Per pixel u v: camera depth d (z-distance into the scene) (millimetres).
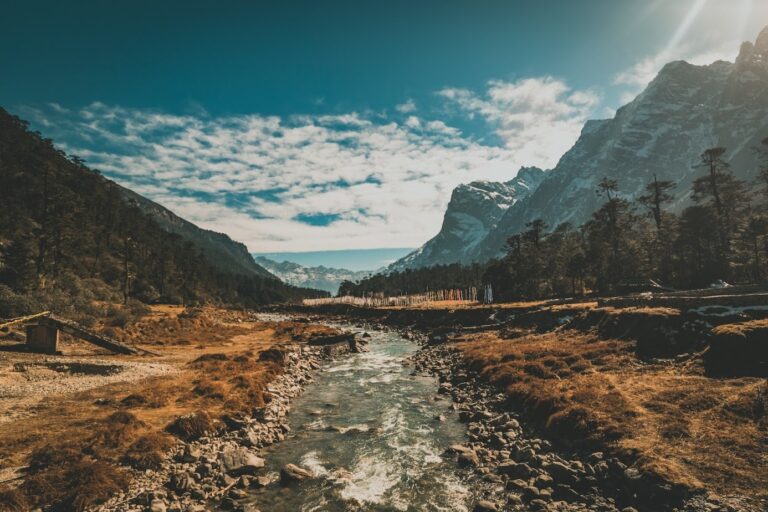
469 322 72625
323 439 21438
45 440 17266
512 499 14367
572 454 17078
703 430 16203
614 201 95438
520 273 100625
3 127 175875
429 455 19062
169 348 48312
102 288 92188
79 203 136625
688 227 79125
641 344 29297
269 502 14898
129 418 19625
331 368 43375
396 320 98688
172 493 14430
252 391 27219
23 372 28266
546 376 27688
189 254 189250
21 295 50656
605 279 89438
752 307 27547
